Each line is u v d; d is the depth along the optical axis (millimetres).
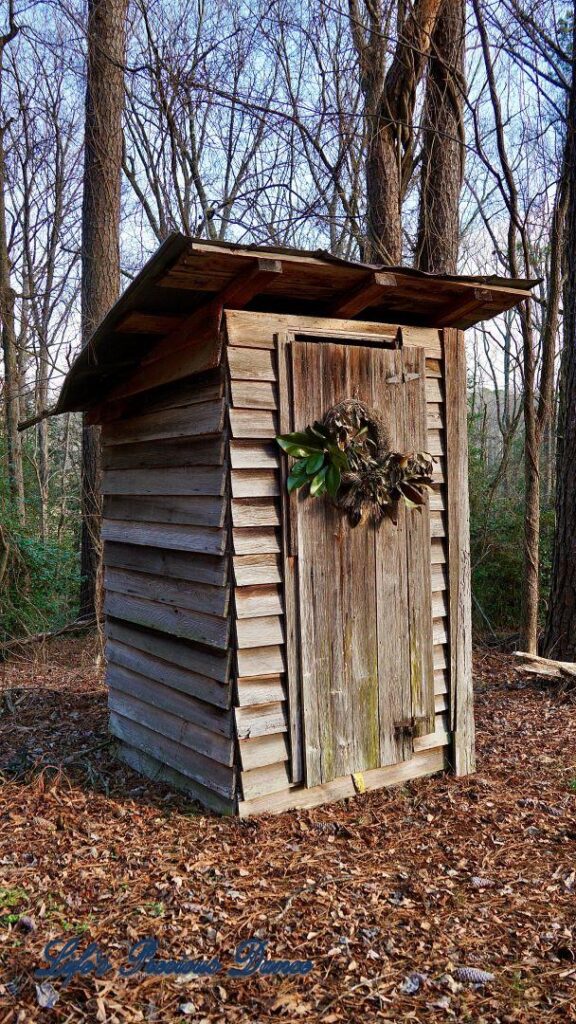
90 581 9453
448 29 7676
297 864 3539
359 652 4203
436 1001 2570
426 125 8078
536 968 2766
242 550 3805
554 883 3398
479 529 10797
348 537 4152
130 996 2580
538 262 12156
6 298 10055
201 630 4043
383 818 4055
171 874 3453
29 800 4359
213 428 3859
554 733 5570
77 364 4555
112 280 8898
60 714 6242
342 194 9211
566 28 8094
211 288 3738
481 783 4539
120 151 8914
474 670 7500
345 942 2908
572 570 7246
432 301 4402
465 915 3129
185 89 9164
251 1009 2523
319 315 4305
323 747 4082
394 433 4320
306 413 3982
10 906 3197
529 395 7613
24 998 2570
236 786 3908
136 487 4785
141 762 4887
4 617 9258
